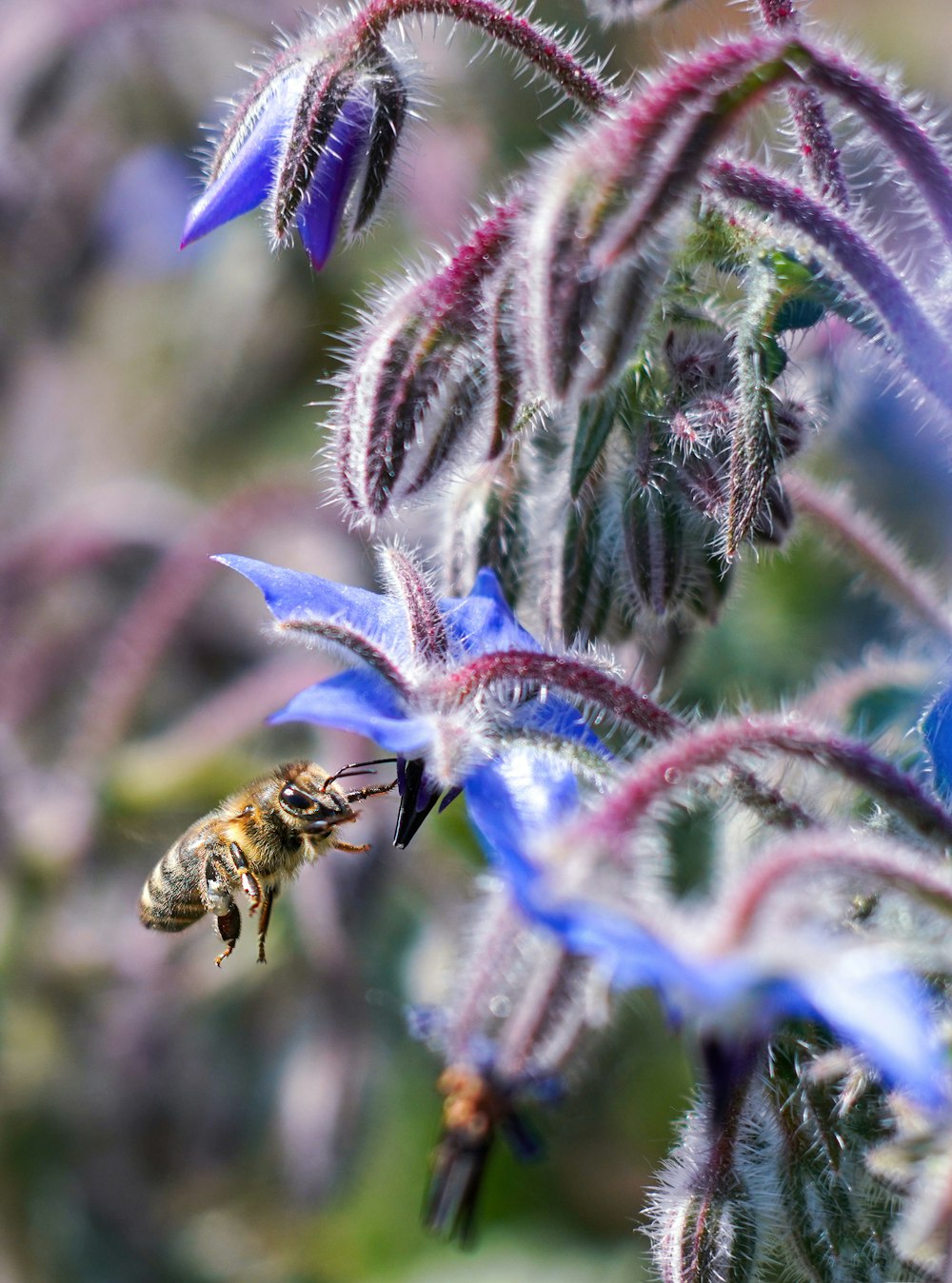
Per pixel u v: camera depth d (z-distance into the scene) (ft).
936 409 0.67
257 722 0.88
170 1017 0.93
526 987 0.61
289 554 0.90
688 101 0.56
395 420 0.61
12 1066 0.93
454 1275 0.92
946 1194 0.53
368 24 0.63
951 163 0.63
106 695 0.89
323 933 0.87
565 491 0.64
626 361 0.60
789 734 0.57
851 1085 0.57
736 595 0.74
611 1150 0.90
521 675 0.58
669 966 0.51
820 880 0.55
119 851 0.91
